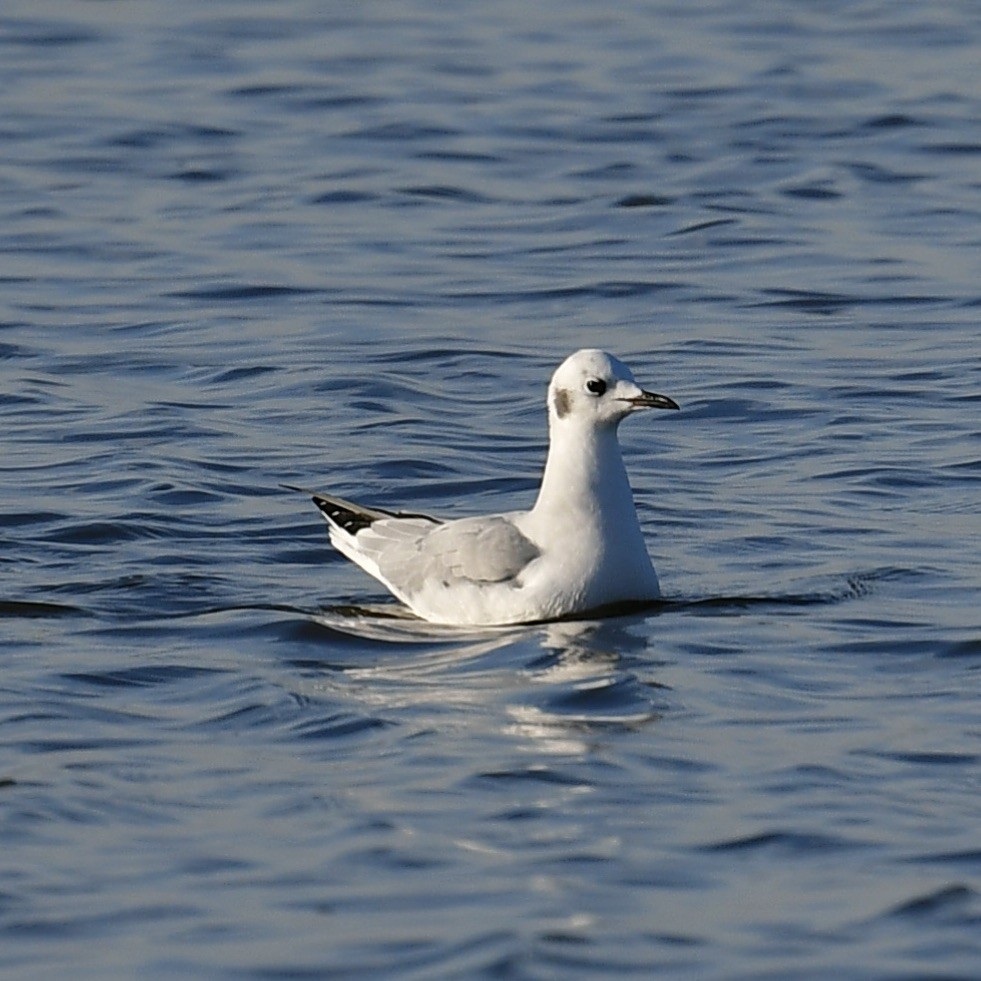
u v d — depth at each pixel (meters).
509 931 9.98
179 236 27.81
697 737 12.52
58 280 25.81
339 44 39.41
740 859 10.80
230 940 9.95
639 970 9.65
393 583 15.17
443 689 13.43
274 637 14.53
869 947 9.85
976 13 41.75
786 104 34.75
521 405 21.08
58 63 37.81
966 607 14.98
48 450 19.34
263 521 17.36
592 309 24.75
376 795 11.64
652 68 37.47
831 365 22.27
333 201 29.59
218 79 36.62
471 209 29.31
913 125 33.28
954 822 11.21
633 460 19.20
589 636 14.42
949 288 25.31
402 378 21.98
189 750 12.38
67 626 14.77
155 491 18.00
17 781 11.85
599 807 11.45
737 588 15.52
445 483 18.56
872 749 12.30
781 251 27.14
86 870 10.72
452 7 43.00
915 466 18.75
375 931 10.02
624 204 29.44
